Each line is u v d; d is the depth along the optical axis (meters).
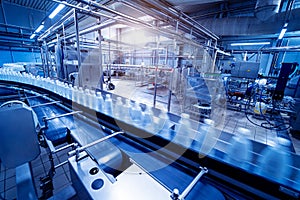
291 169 0.47
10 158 0.68
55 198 0.55
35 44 5.48
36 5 5.82
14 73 2.41
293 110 2.81
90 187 0.41
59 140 0.89
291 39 5.02
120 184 0.44
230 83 4.99
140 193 0.41
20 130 0.68
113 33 9.04
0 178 1.38
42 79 1.93
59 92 1.44
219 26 3.74
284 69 3.21
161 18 2.17
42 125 0.95
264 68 5.93
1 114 0.61
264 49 4.50
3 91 2.01
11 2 5.52
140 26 2.01
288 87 4.04
